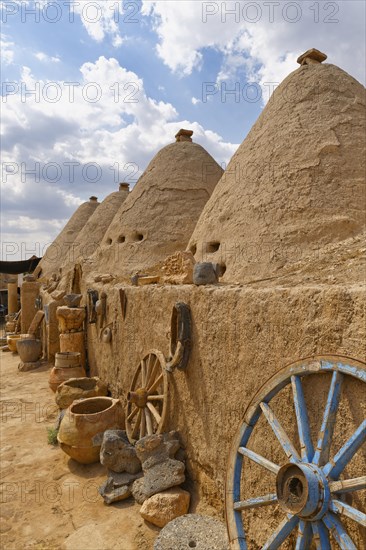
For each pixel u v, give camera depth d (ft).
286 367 9.03
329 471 7.49
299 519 7.87
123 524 12.60
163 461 13.58
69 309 32.30
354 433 7.42
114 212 60.54
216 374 12.38
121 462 14.84
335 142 20.40
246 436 9.74
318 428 8.59
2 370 37.50
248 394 10.85
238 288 12.11
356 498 7.61
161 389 16.79
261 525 9.87
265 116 24.25
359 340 7.89
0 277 101.60
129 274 35.55
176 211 37.68
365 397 7.64
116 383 22.74
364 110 22.09
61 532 12.56
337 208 18.95
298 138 21.22
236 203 22.38
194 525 10.88
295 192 19.92
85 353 33.40
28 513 13.62
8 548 11.85
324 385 8.61
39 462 17.49
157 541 10.48
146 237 37.35
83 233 61.00
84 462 16.84
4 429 21.47
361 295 8.01
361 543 7.42
